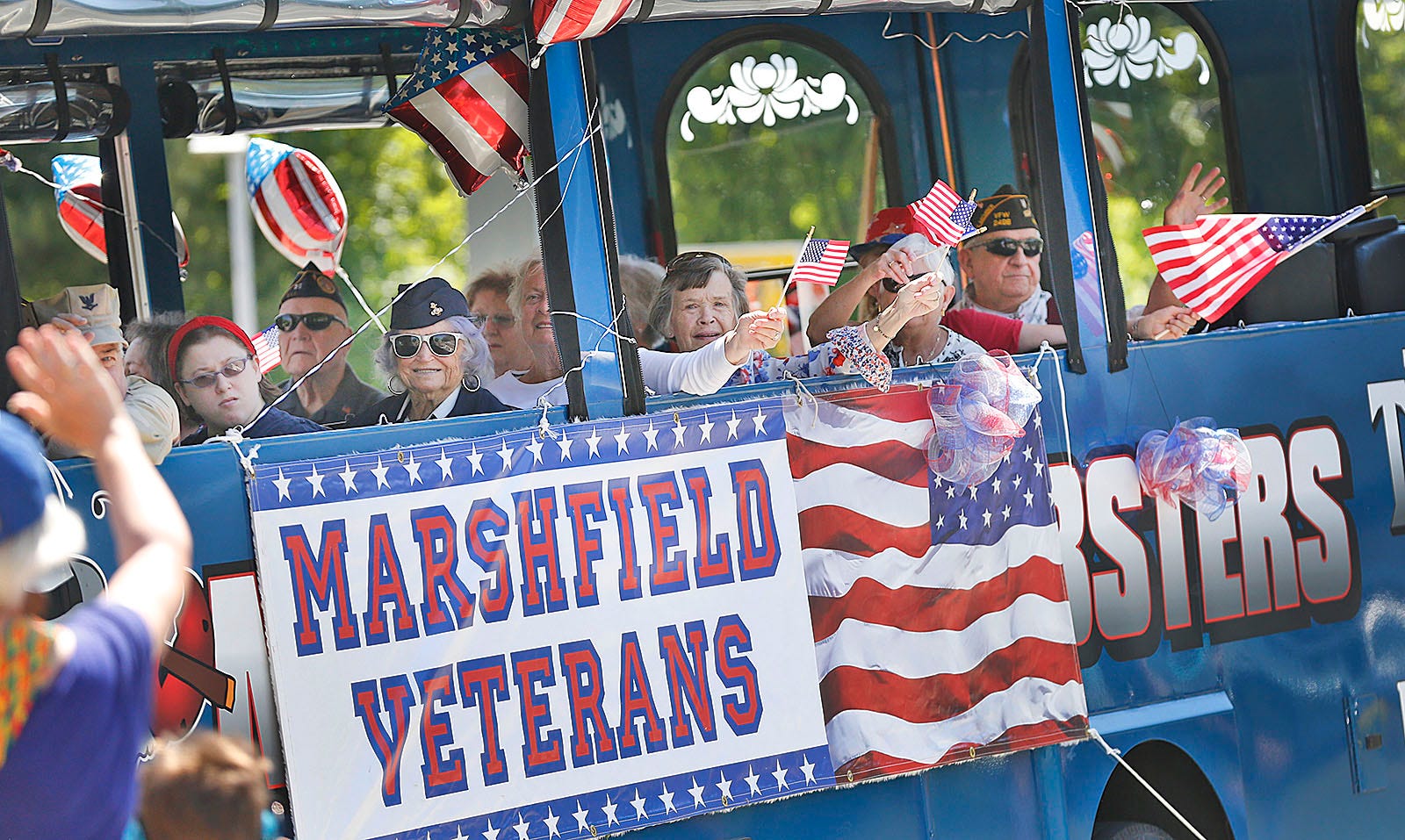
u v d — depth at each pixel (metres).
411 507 11.33
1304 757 14.20
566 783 11.45
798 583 12.32
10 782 5.14
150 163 14.75
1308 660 14.30
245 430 12.34
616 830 11.53
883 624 12.58
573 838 11.41
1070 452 13.61
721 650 12.02
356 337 14.74
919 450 12.88
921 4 12.91
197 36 14.38
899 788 12.62
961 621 12.85
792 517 12.36
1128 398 13.88
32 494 5.28
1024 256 16.02
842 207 16.08
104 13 10.27
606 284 12.09
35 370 5.80
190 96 14.74
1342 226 15.97
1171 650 13.79
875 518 12.63
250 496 10.97
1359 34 16.44
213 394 12.89
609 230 12.10
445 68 12.63
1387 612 14.66
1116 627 13.61
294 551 11.02
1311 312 15.87
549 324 15.13
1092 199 13.93
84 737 5.25
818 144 15.91
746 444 12.30
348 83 15.17
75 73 14.14
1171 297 15.32
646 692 11.77
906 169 16.11
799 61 15.77
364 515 11.21
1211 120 16.47
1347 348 14.75
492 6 11.51
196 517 10.91
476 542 11.45
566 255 11.98
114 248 14.82
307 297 15.39
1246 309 15.99
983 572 12.97
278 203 15.17
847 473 12.61
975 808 12.88
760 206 15.75
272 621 10.89
